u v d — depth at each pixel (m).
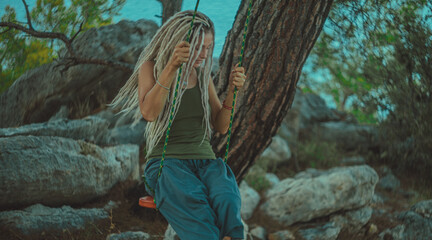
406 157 7.51
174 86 2.42
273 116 3.72
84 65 5.93
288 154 8.01
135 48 6.13
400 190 7.02
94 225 4.02
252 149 3.96
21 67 5.64
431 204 5.13
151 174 2.38
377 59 5.09
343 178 5.24
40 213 3.81
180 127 2.44
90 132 5.00
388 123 7.16
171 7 4.95
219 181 2.23
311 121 9.55
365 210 5.29
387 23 4.55
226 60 3.53
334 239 4.85
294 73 3.48
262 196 5.87
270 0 3.18
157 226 4.32
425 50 4.71
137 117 2.71
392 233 4.98
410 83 5.37
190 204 2.14
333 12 4.60
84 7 5.29
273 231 5.05
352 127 9.20
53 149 4.06
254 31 3.31
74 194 4.13
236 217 2.13
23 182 3.69
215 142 3.89
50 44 5.73
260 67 3.42
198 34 2.39
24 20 5.28
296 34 3.24
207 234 2.08
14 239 3.47
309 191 5.23
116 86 6.37
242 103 3.62
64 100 6.05
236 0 4.29
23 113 5.88
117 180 4.75
